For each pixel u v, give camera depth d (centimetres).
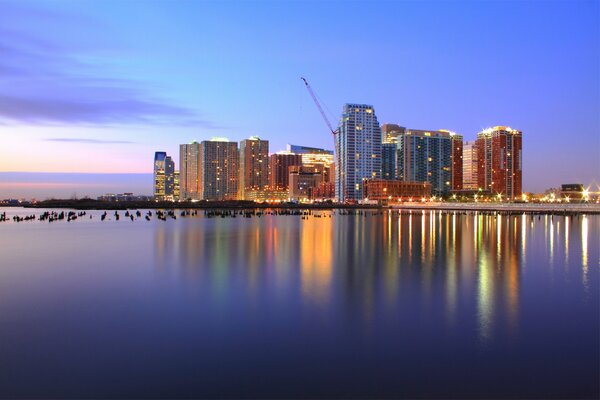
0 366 1881
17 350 2052
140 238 7544
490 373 1791
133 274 3941
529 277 3731
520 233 8688
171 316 2575
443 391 1653
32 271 4138
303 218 16100
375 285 3400
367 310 2680
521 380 1730
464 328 2327
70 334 2270
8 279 3719
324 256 5112
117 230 9600
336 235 8219
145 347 2084
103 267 4347
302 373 1802
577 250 5719
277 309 2709
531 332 2258
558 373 1786
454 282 3503
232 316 2569
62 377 1778
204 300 2945
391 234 8488
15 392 1659
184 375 1791
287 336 2220
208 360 1933
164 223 12500
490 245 6375
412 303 2834
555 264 4478
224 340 2173
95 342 2155
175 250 5744
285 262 4638
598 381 1719
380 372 1808
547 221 13325
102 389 1684
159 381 1742
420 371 1812
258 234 8444
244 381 1739
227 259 4878
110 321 2488
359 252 5506
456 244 6519
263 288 3306
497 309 2689
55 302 2920
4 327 2384
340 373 1802
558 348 2041
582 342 2114
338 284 3441
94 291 3244
